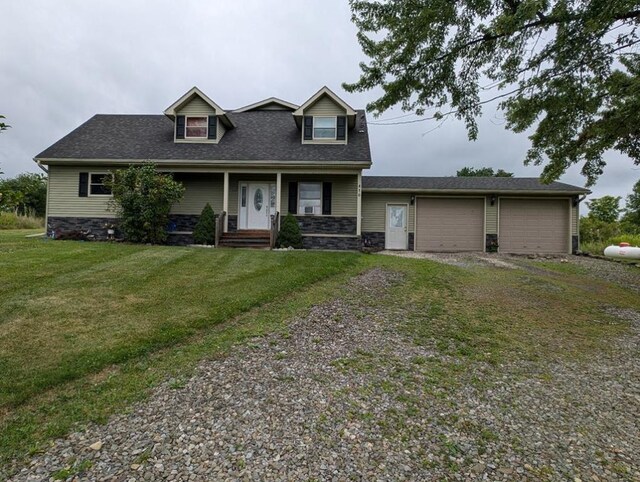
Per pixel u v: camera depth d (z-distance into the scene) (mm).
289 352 4156
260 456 2465
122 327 4582
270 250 11719
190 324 4789
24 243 10352
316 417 2951
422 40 6672
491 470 2430
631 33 6375
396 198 15680
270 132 15359
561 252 15133
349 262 9734
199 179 14555
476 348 4652
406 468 2414
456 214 15547
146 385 3322
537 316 6133
